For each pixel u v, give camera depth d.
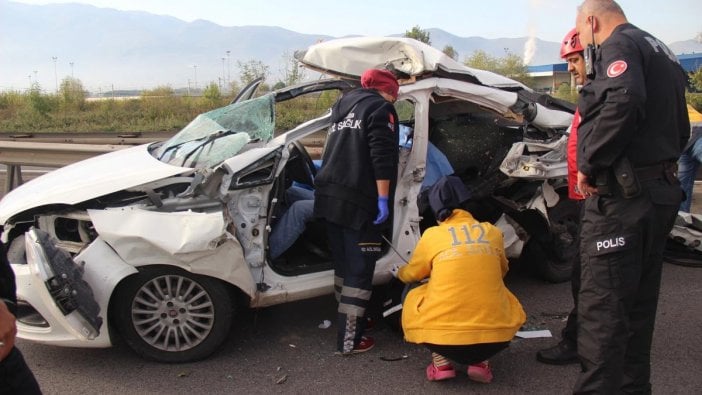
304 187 4.66
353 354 3.76
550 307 4.51
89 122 18.75
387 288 4.19
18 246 3.52
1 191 8.49
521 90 5.02
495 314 3.22
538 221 4.82
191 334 3.63
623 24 2.81
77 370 3.56
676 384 3.37
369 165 3.58
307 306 4.50
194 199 3.51
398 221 4.03
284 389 3.36
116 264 3.36
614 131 2.57
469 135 4.87
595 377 2.82
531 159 4.41
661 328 4.09
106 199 3.53
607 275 2.77
